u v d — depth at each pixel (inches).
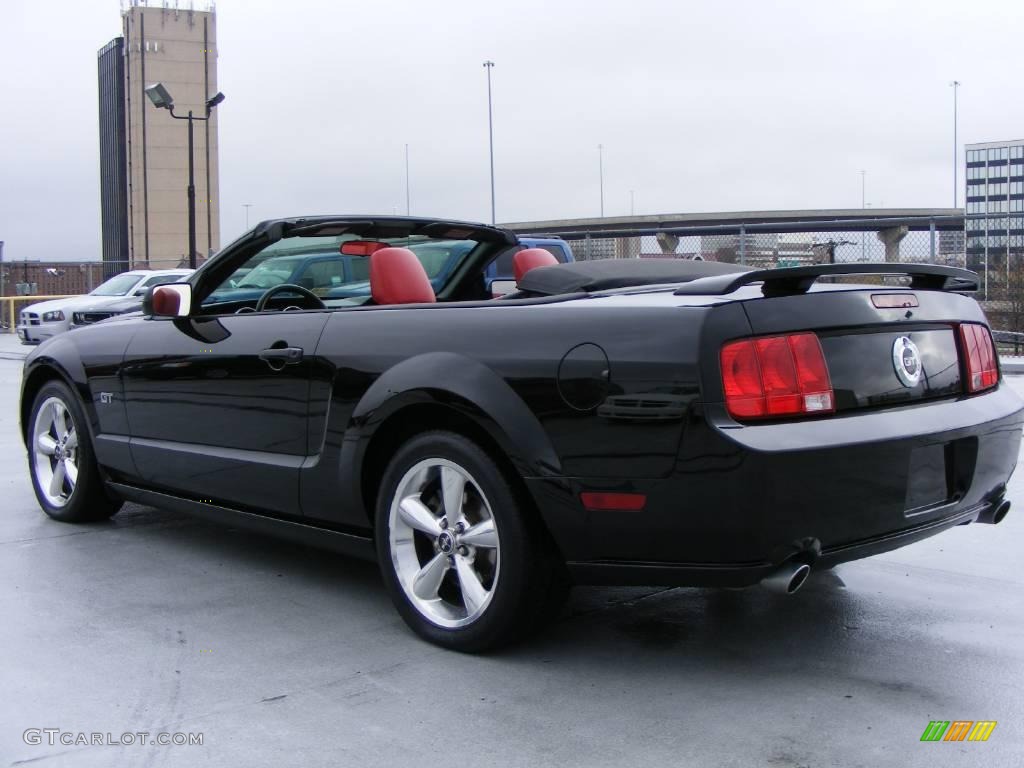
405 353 130.0
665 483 107.3
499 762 97.3
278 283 175.3
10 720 107.3
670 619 139.8
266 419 149.6
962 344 129.0
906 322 120.7
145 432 173.6
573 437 112.7
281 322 149.4
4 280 1306.6
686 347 106.7
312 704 111.0
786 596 149.9
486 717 107.4
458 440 123.2
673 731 103.8
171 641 131.4
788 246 568.1
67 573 163.2
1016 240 589.3
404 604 131.6
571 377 113.4
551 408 114.6
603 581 115.5
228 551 177.3
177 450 165.2
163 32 4426.7
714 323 106.9
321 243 170.1
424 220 170.6
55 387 194.7
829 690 114.3
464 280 192.1
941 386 124.3
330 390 138.9
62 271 1346.0
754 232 576.7
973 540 182.4
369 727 105.3
